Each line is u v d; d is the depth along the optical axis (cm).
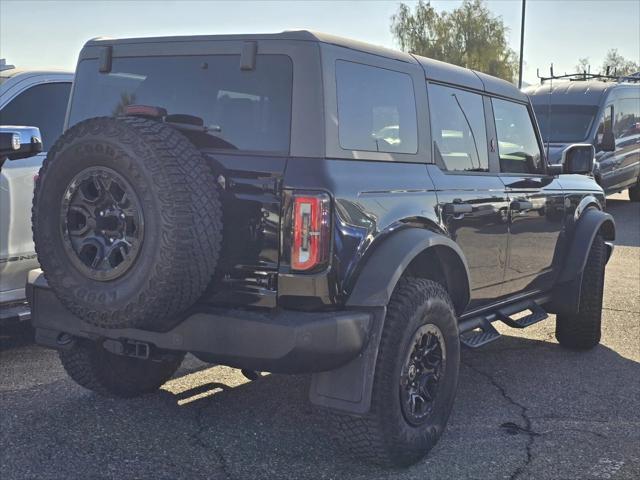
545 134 1511
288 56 371
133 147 340
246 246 360
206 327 360
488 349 636
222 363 370
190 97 398
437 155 453
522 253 538
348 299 367
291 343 345
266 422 454
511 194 518
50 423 442
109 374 464
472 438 440
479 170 502
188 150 351
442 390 418
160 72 411
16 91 610
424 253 425
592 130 1498
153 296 341
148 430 437
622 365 595
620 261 1081
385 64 414
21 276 588
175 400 486
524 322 540
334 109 370
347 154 376
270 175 357
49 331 415
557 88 1603
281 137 366
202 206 344
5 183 570
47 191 362
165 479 377
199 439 426
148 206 338
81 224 361
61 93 641
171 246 336
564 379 555
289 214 352
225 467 393
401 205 399
